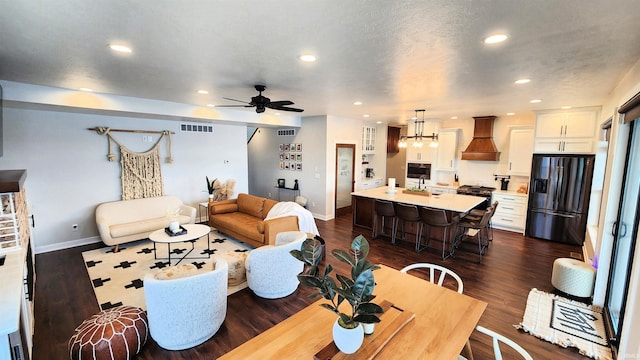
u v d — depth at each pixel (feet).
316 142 22.93
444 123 24.61
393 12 5.31
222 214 19.11
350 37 6.56
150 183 18.58
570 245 17.16
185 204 20.67
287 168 25.59
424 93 12.90
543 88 11.55
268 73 9.73
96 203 16.84
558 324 9.32
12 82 11.62
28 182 14.71
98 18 5.65
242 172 23.75
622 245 9.42
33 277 10.77
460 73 9.47
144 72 9.77
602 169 14.03
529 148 19.44
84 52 7.71
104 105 14.12
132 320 7.89
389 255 15.55
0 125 10.13
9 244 7.95
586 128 16.42
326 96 13.84
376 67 8.91
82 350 7.16
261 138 27.89
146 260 14.25
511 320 9.64
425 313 5.77
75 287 11.55
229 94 13.71
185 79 10.68
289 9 5.23
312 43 6.97
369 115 21.88
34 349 8.09
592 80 10.08
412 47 7.16
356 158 25.18
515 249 16.47
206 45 7.14
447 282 12.41
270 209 17.21
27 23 5.86
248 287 11.69
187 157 20.52
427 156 24.70
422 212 15.38
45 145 15.06
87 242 16.65
